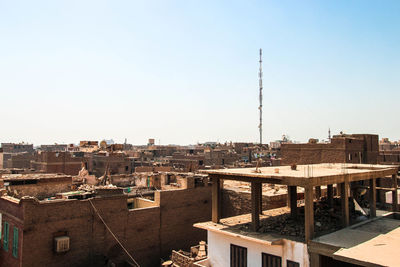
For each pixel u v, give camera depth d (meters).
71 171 60.91
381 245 14.22
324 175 16.08
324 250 14.40
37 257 21.94
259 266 16.61
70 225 23.62
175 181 39.75
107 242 25.56
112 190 26.44
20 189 27.27
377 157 47.00
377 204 24.98
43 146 114.00
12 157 71.31
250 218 21.02
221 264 18.53
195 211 32.06
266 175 16.28
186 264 24.17
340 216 19.20
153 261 28.41
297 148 45.72
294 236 16.47
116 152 69.12
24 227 21.47
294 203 20.19
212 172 19.48
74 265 23.59
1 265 23.64
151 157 95.00
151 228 28.50
